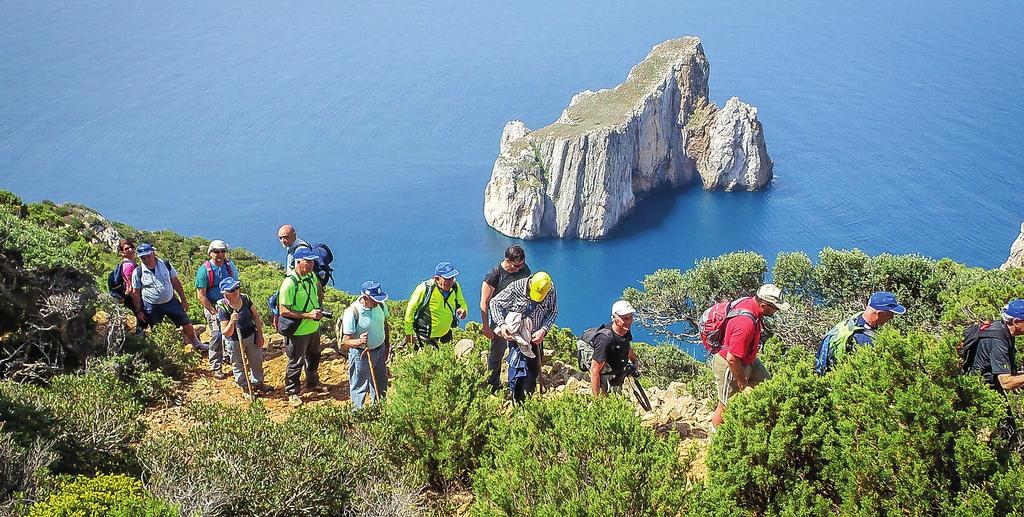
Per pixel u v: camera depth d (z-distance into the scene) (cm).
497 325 991
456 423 880
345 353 1438
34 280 1254
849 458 661
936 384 648
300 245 1282
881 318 818
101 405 912
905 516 638
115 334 1285
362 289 1089
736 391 851
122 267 1384
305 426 877
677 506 648
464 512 833
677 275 3192
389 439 891
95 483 660
